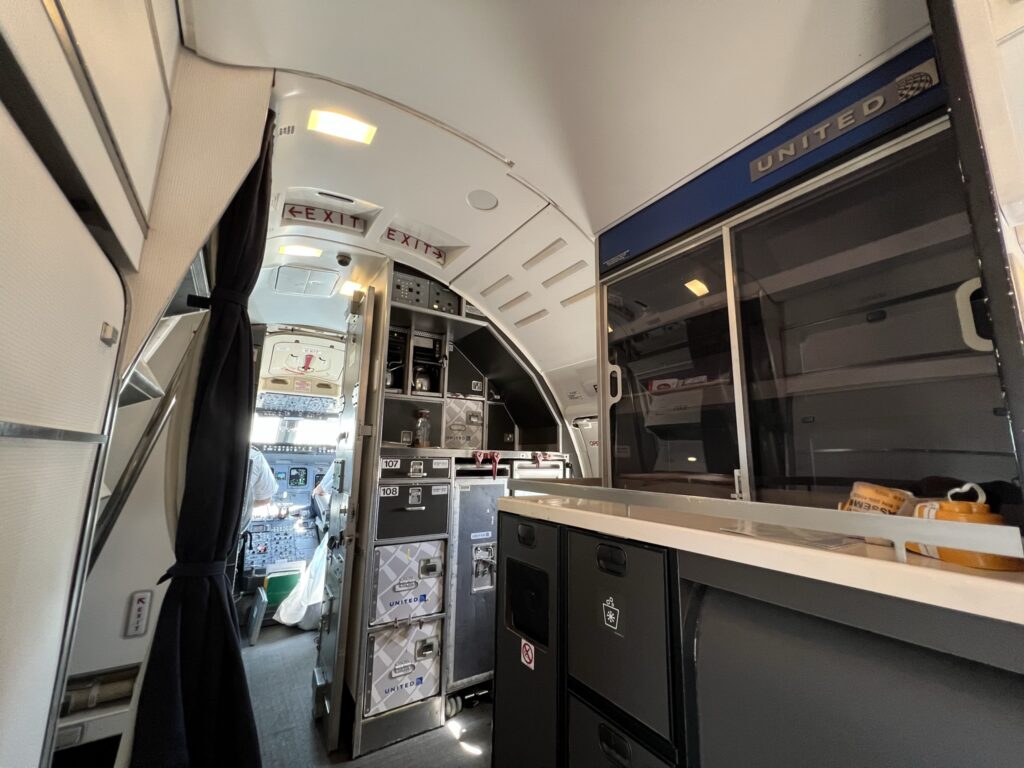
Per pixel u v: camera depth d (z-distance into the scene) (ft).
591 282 7.99
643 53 4.15
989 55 1.81
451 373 11.25
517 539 4.56
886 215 3.87
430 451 8.54
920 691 1.79
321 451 17.04
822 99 4.08
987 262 1.72
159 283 3.82
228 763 3.87
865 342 3.98
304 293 10.62
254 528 14.79
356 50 4.40
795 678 2.20
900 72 3.59
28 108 1.95
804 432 4.34
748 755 2.35
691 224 5.33
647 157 5.32
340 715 7.38
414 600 8.02
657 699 2.85
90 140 2.47
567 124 5.16
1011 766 1.52
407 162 6.13
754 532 2.73
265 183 5.14
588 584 3.55
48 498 2.44
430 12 3.99
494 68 4.56
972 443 3.27
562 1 3.79
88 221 2.87
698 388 5.40
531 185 6.33
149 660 3.80
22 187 1.89
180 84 4.30
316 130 5.58
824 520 2.15
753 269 4.82
